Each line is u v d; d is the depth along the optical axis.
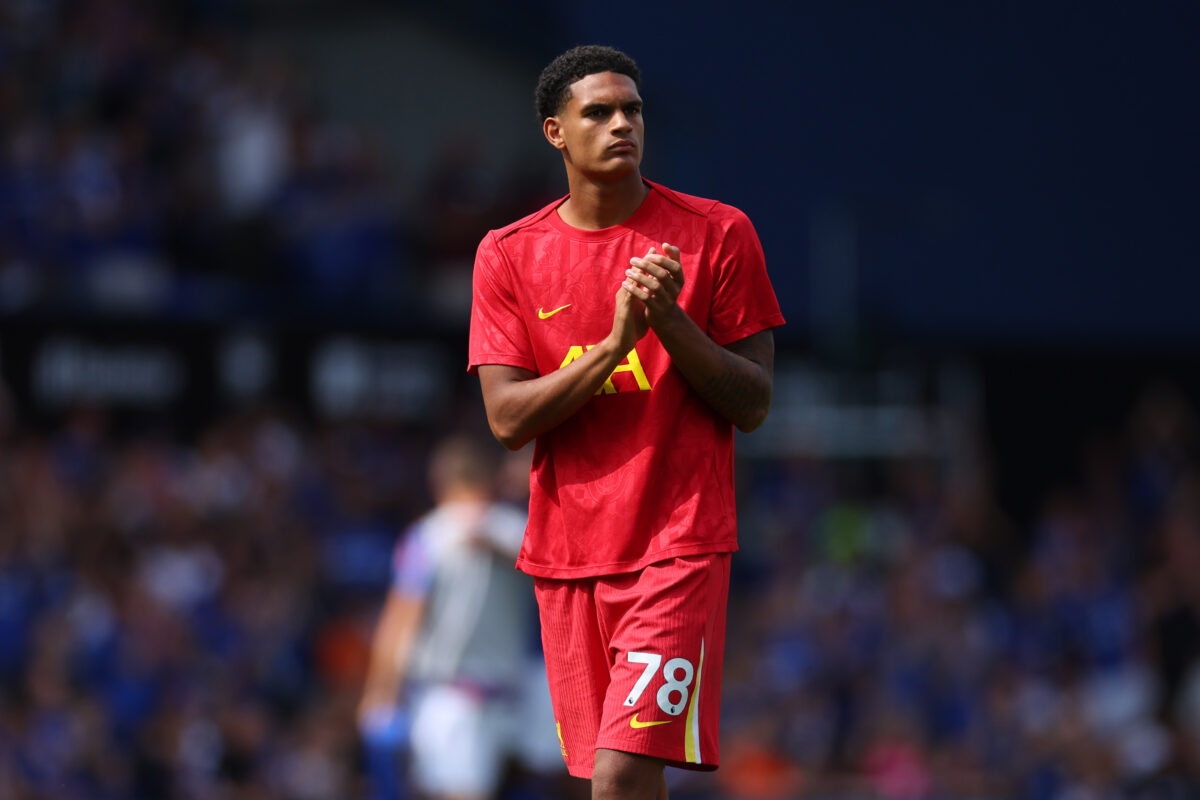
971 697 42.47
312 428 43.97
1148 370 57.94
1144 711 40.34
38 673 32.94
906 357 55.28
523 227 11.66
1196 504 52.09
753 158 60.06
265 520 39.97
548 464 11.58
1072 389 57.38
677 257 10.61
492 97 57.88
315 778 34.94
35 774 31.67
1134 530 51.53
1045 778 39.34
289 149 46.47
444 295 47.53
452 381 47.31
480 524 24.38
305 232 45.41
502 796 25.11
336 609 40.09
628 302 10.62
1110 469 55.62
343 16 55.50
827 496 51.22
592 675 11.43
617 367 11.29
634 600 11.05
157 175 43.47
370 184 48.94
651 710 10.72
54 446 37.81
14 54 42.19
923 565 47.38
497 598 24.45
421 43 56.75
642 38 59.97
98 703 33.41
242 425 41.94
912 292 58.25
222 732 34.94
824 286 57.41
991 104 62.59
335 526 42.03
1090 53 63.84
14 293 38.72
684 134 59.53
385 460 44.75
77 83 42.81
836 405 53.69
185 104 45.06
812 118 61.09
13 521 34.91
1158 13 64.50
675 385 11.27
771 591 46.53
